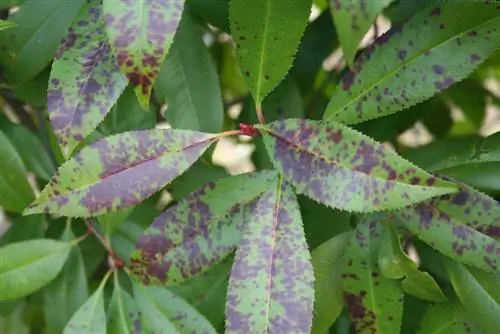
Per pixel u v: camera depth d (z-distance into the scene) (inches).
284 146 17.9
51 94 18.3
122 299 19.7
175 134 18.1
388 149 17.2
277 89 21.1
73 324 19.1
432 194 16.9
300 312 17.4
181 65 20.4
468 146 19.6
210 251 18.6
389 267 18.6
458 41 18.1
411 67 18.3
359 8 15.4
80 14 18.8
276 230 17.8
